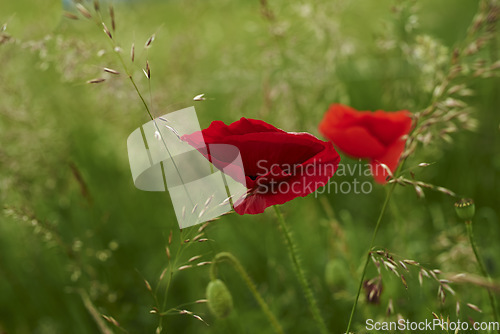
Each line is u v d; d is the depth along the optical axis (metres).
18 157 0.76
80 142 0.90
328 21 0.80
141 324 0.76
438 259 0.69
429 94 0.70
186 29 0.93
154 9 1.09
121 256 0.80
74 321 0.76
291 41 0.80
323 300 0.75
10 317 0.80
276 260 0.76
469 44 0.63
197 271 0.75
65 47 0.67
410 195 0.79
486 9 0.62
